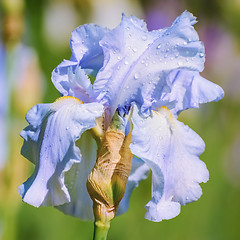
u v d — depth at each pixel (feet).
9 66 3.09
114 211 1.90
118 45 1.93
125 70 1.93
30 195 1.83
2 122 3.03
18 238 3.22
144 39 1.94
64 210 2.02
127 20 1.95
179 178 1.90
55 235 3.27
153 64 1.93
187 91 1.98
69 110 1.88
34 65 3.18
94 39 1.97
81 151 1.98
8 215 3.01
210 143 4.09
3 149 3.02
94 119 1.85
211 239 3.80
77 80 1.93
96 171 1.90
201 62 1.92
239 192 4.11
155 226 3.53
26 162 3.09
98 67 1.99
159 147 1.89
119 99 1.93
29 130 1.92
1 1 3.03
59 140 1.85
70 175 2.00
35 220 3.28
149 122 1.90
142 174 2.06
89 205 2.01
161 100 1.93
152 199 1.86
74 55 1.98
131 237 3.45
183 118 4.06
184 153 1.92
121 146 1.91
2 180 3.01
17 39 3.10
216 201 3.91
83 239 3.32
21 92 3.12
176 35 1.92
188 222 3.65
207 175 1.91
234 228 3.95
